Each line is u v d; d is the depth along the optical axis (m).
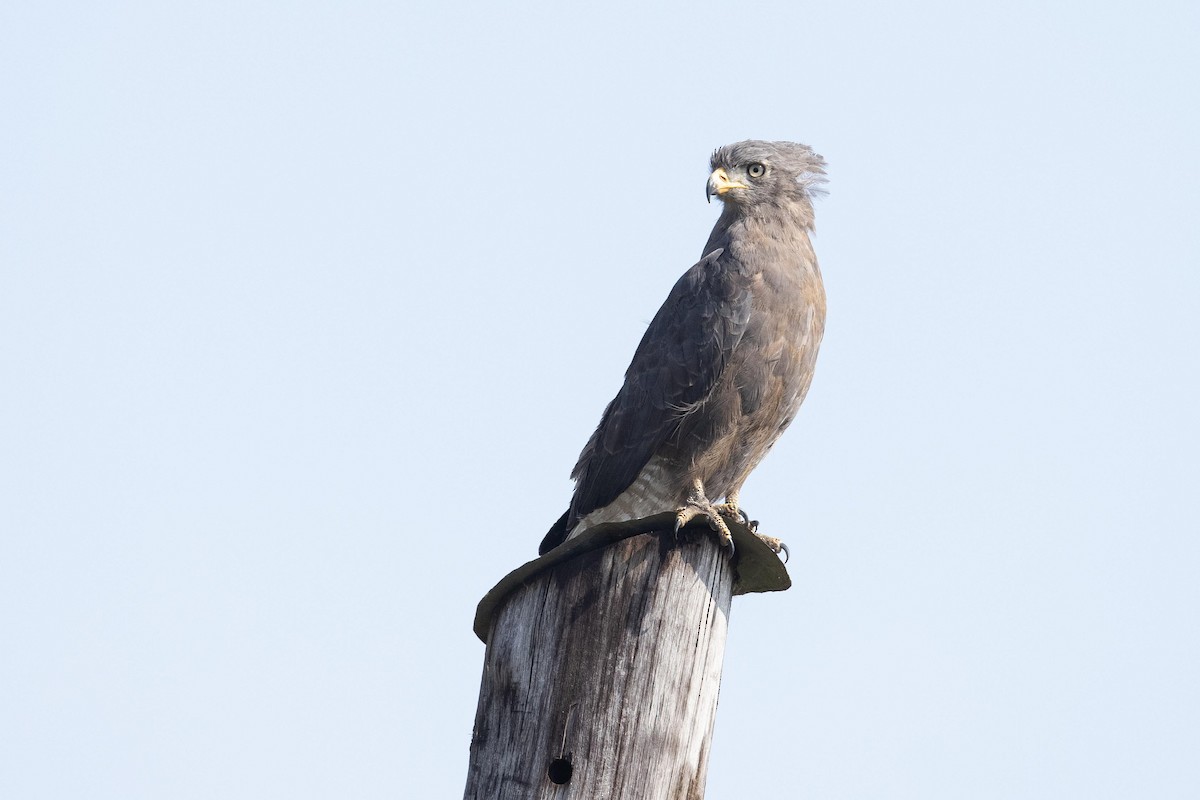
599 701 9.49
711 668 9.92
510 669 9.83
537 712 9.58
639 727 9.45
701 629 9.86
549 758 9.41
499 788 9.48
